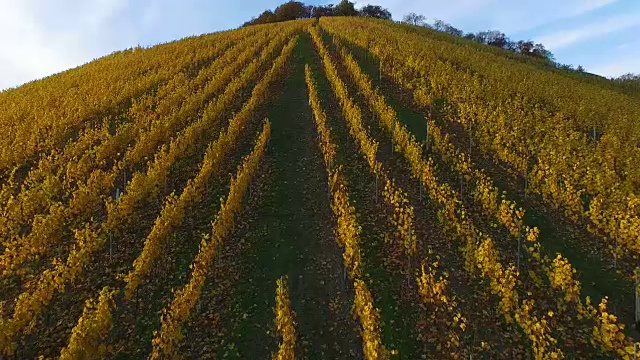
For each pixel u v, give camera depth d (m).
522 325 10.52
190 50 47.16
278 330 11.43
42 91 35.81
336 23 60.56
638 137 24.58
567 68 62.22
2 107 32.25
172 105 29.03
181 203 16.28
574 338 11.24
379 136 24.72
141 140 21.88
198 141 23.73
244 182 18.16
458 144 23.92
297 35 53.28
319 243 15.85
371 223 16.97
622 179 20.03
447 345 11.06
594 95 34.94
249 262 14.78
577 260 14.80
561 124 25.11
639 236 13.82
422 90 28.73
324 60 38.25
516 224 15.84
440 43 49.22
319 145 23.41
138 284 13.35
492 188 18.69
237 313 12.55
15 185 20.20
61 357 9.61
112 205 15.77
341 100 28.61
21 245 15.64
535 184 18.38
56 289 13.44
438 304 12.14
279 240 15.98
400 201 18.31
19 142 23.52
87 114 28.59
